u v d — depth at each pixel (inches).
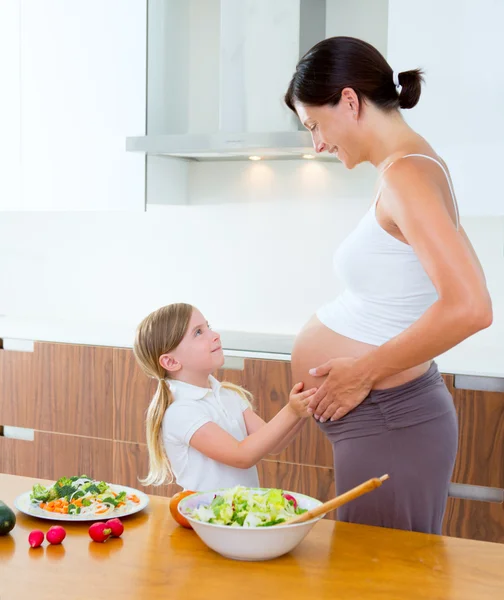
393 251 62.6
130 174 125.0
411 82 65.9
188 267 139.7
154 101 124.9
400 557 49.2
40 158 131.3
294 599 43.1
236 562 48.2
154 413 67.6
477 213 106.1
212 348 69.2
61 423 126.2
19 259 151.5
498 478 101.3
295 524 47.7
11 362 129.2
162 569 47.1
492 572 47.1
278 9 114.6
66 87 128.5
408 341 58.9
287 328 134.0
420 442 63.7
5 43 132.2
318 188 130.6
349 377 62.7
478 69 104.3
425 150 62.9
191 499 53.5
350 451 65.2
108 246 144.7
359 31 125.5
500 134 104.0
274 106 115.6
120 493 58.4
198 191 137.9
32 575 46.1
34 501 57.5
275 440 64.4
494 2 102.6
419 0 106.3
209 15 133.0
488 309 55.6
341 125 64.9
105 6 124.6
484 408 101.3
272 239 134.0
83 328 135.4
